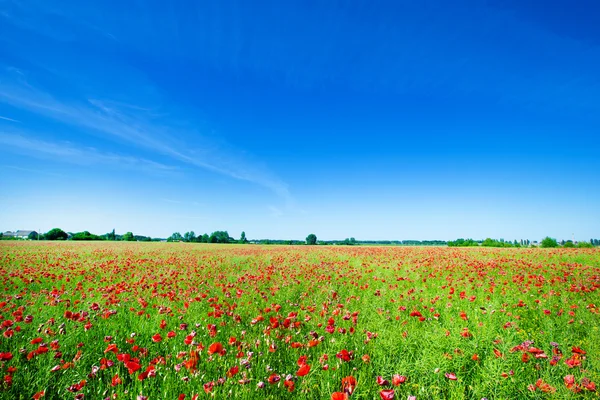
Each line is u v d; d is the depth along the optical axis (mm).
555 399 3029
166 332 5184
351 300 7363
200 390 3326
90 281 10406
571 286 8086
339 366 3846
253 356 4180
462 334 4293
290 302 7383
